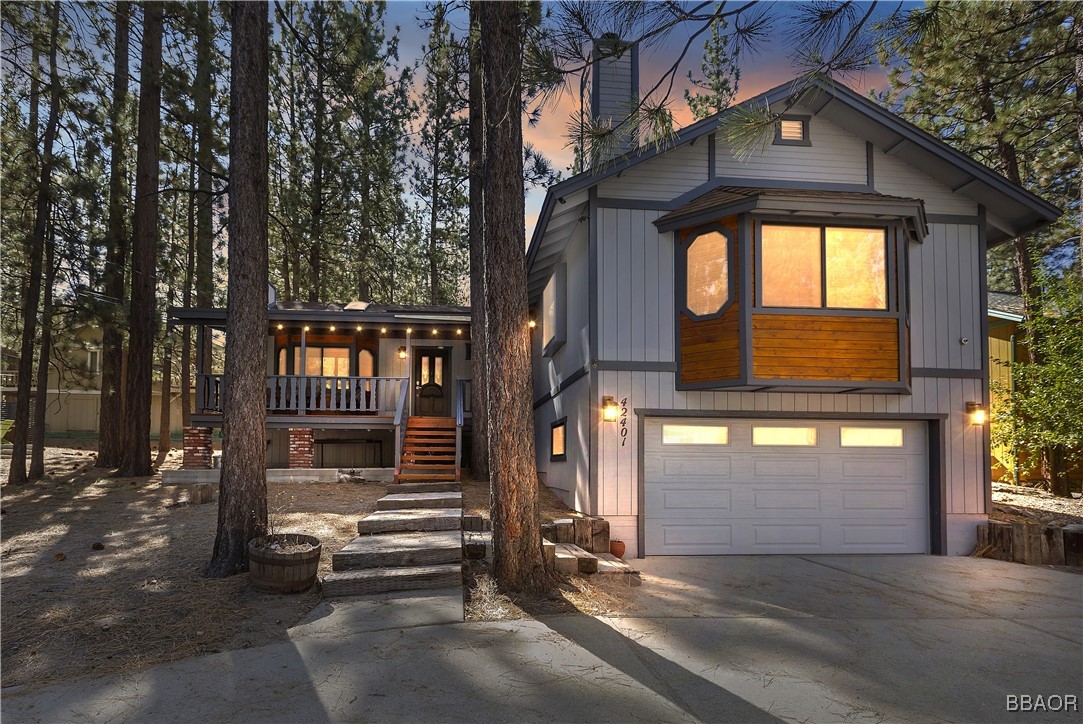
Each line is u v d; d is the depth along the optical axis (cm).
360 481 1270
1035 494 1323
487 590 634
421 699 416
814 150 1049
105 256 1402
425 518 807
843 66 437
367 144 2162
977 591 748
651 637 551
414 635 523
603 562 780
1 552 750
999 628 602
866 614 643
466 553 739
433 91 2344
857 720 408
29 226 1373
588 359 971
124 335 1540
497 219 669
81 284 1395
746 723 398
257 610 570
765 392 973
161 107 1576
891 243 933
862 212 907
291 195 2075
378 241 2434
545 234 1111
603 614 611
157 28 1534
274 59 2169
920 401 1005
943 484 997
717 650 525
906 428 1018
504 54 673
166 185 1911
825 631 582
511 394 663
